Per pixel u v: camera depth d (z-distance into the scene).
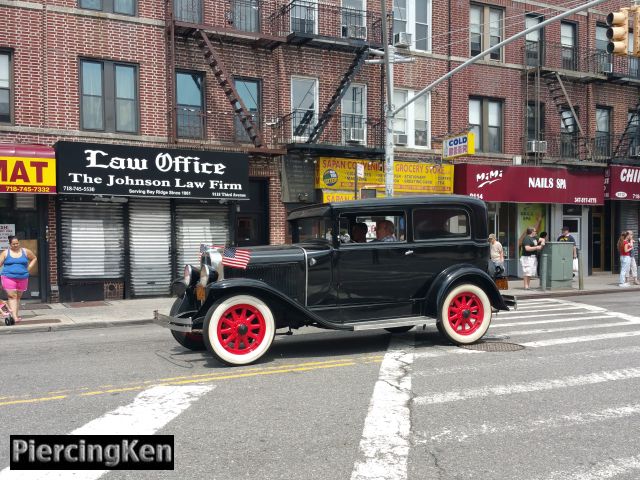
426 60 19.88
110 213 15.23
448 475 3.93
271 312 7.39
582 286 18.16
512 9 21.45
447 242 8.35
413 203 8.16
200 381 6.46
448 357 7.61
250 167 17.08
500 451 4.35
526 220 21.89
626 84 23.56
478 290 8.41
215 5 16.52
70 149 14.00
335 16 18.27
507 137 21.38
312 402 5.60
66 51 14.74
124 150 14.60
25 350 8.80
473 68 20.72
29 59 14.35
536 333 9.53
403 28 19.66
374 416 5.16
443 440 4.57
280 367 7.12
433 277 8.27
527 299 15.77
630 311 12.52
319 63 18.11
